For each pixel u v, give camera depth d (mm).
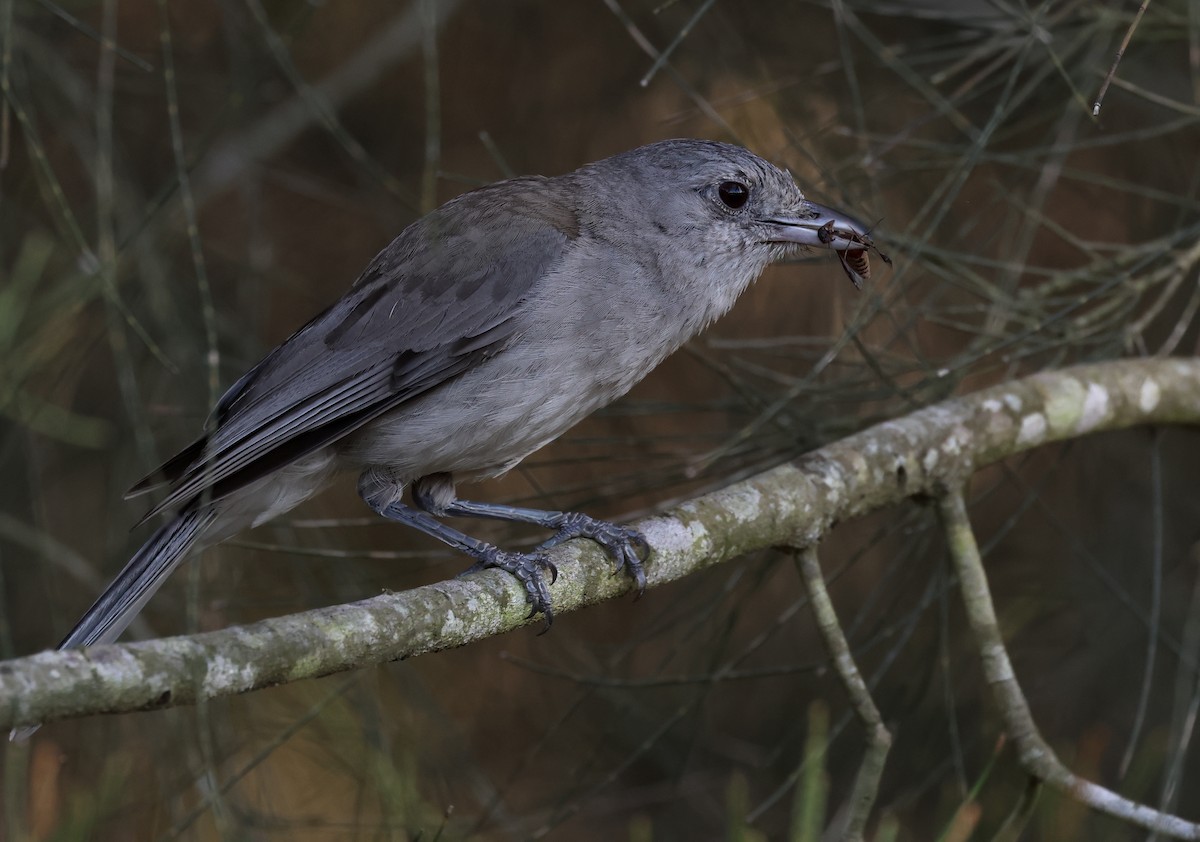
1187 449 11391
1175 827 7012
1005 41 8703
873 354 8609
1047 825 7262
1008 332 9484
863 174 9438
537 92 12797
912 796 8781
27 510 11023
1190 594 10992
